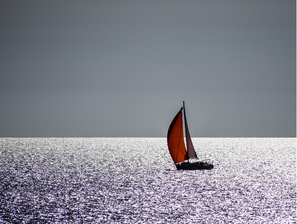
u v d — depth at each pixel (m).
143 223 60.78
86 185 95.19
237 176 112.25
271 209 68.94
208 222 61.16
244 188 90.88
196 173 118.56
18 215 64.50
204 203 74.38
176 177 109.81
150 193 84.69
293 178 108.88
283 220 61.72
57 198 78.38
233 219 62.66
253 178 108.12
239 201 75.94
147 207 71.19
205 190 88.31
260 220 61.88
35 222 60.72
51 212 66.88
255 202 74.81
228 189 89.62
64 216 64.44
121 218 63.66
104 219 62.97
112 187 92.44
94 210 68.62
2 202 73.56
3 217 63.12
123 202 75.38
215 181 101.94
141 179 106.00
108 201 76.12
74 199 77.62
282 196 80.56
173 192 85.94
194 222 61.19
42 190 87.19
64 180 103.44
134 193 84.69
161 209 69.81
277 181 102.50
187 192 85.88
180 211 68.19
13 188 89.31
